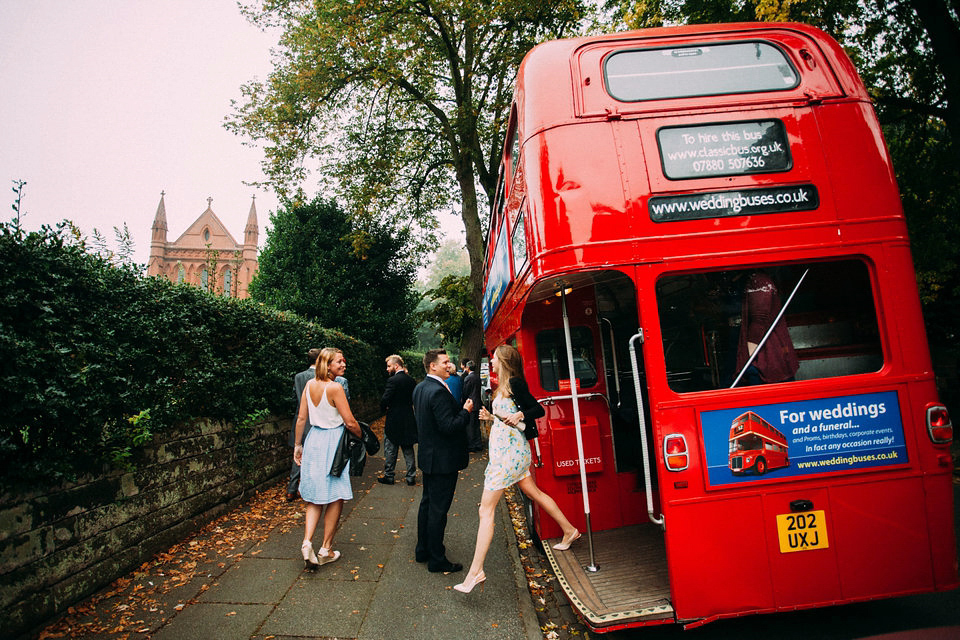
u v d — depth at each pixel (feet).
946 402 26.96
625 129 10.53
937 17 25.45
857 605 11.62
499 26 50.24
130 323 13.78
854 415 9.78
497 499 12.73
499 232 20.01
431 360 14.79
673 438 9.68
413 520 19.08
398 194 58.08
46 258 11.08
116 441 13.07
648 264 10.04
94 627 10.91
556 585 13.75
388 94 53.93
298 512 19.53
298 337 28.09
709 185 10.25
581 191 10.30
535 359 14.93
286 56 51.37
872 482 9.66
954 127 26.61
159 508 15.17
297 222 65.00
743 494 9.60
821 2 26.91
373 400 55.72
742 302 10.87
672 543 9.47
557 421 14.64
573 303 15.10
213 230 167.02
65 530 11.53
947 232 26.37
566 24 48.65
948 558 9.57
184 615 11.57
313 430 14.55
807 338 10.44
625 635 10.81
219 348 19.94
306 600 12.39
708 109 10.55
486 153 61.36
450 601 12.41
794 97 10.58
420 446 14.49
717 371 11.28
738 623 11.07
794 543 9.52
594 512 14.51
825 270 10.47
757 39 11.07
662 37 11.24
